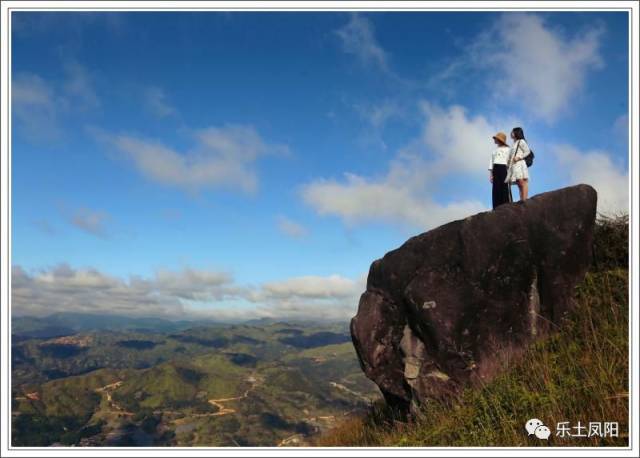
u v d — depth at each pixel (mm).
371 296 10594
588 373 7273
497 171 11961
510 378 8250
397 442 8188
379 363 10016
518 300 9203
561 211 9414
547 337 8859
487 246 9398
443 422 8102
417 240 10211
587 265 9383
